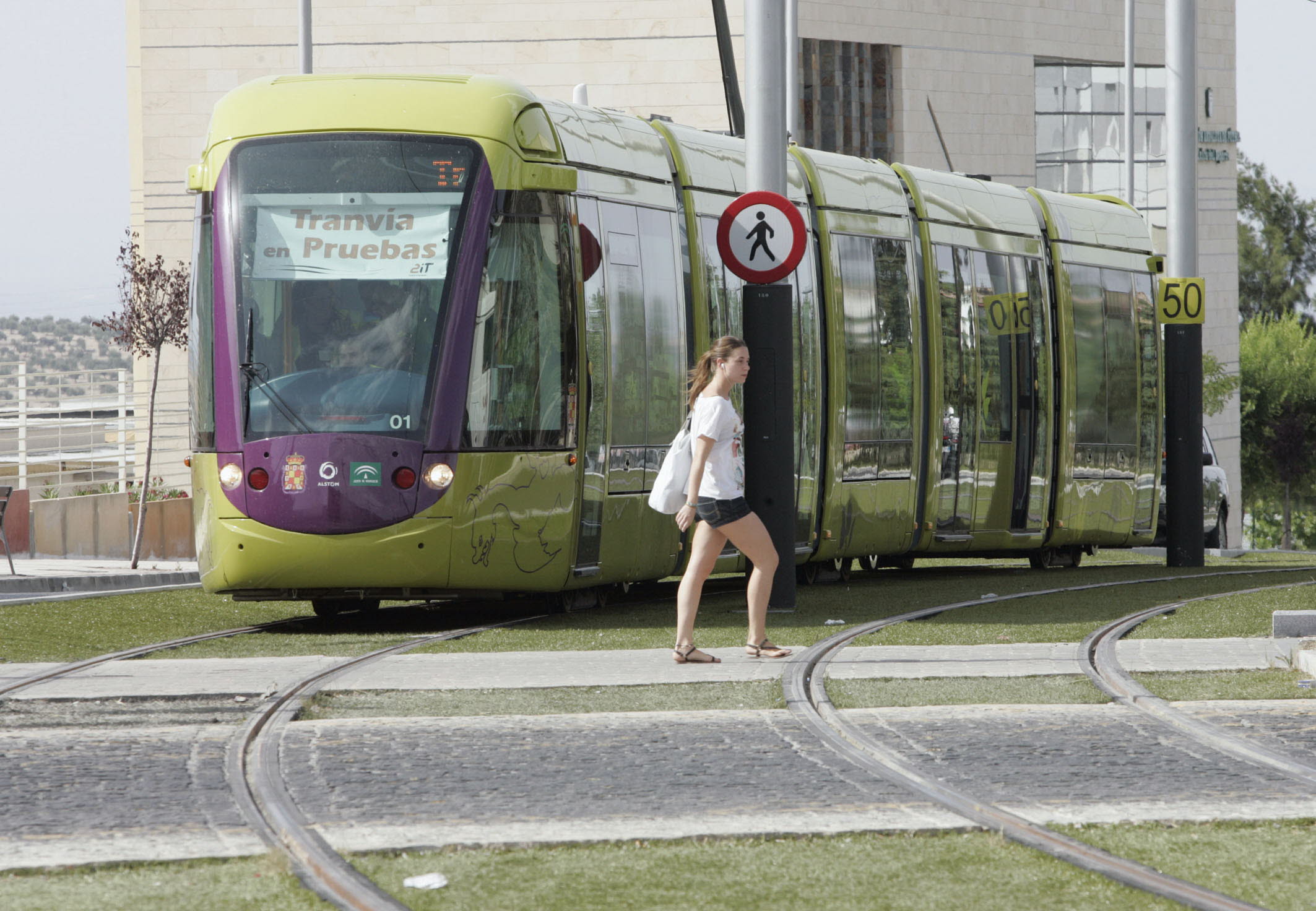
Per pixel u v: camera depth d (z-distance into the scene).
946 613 34.34
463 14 115.56
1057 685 23.22
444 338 32.38
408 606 39.88
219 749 18.89
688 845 14.52
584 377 34.12
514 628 32.31
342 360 32.59
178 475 103.12
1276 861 13.88
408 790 16.72
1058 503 53.19
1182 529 54.38
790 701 22.03
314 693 22.86
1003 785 16.78
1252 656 25.45
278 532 32.34
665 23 115.44
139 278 68.00
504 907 12.62
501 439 32.72
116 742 19.33
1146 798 16.16
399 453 32.19
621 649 28.55
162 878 13.52
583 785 16.95
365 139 33.16
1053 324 53.41
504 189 33.06
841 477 43.19
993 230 50.81
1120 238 57.72
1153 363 59.06
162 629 33.22
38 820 15.46
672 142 39.78
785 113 34.72
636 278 36.53
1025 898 12.89
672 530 38.28
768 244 34.09
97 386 83.12
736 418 26.75
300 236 33.03
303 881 13.36
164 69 112.69
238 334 32.94
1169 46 54.22
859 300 44.22
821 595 40.50
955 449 48.47
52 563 65.69
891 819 15.33
